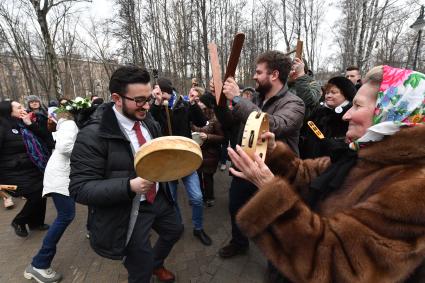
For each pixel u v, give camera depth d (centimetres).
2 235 400
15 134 353
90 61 2725
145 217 213
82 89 3066
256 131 121
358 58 1348
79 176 188
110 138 189
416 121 92
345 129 288
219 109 268
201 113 409
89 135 191
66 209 279
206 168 433
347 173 106
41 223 409
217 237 358
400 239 72
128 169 195
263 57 239
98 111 208
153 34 1752
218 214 424
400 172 86
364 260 74
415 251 72
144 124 229
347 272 75
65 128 283
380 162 94
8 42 1955
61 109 299
